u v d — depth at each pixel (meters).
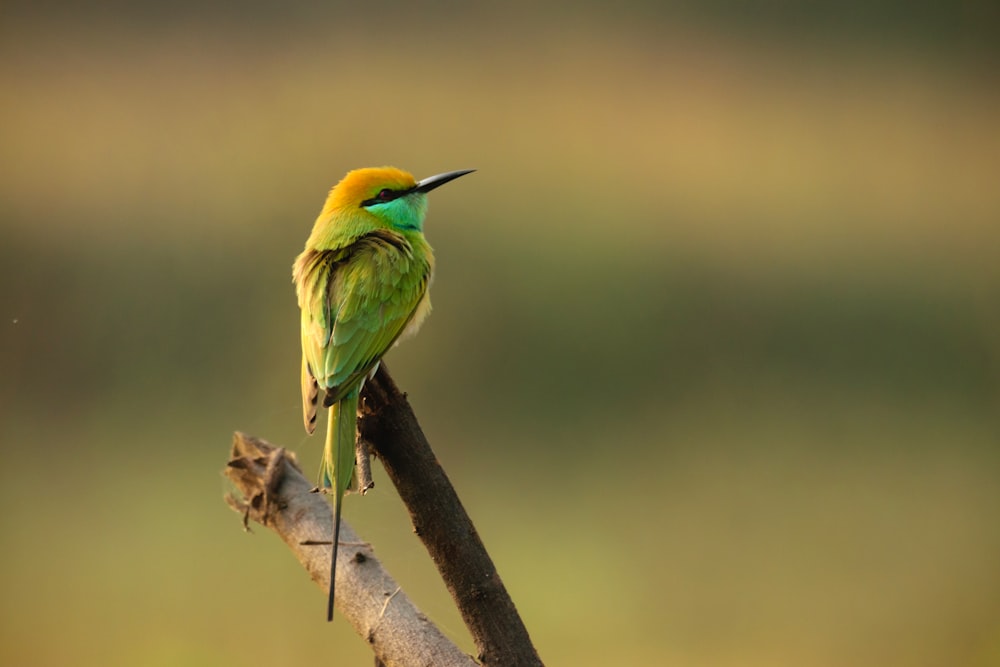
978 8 20.53
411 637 4.59
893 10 21.11
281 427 13.64
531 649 4.45
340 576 4.88
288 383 14.16
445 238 16.45
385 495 11.13
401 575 10.80
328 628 10.94
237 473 5.43
